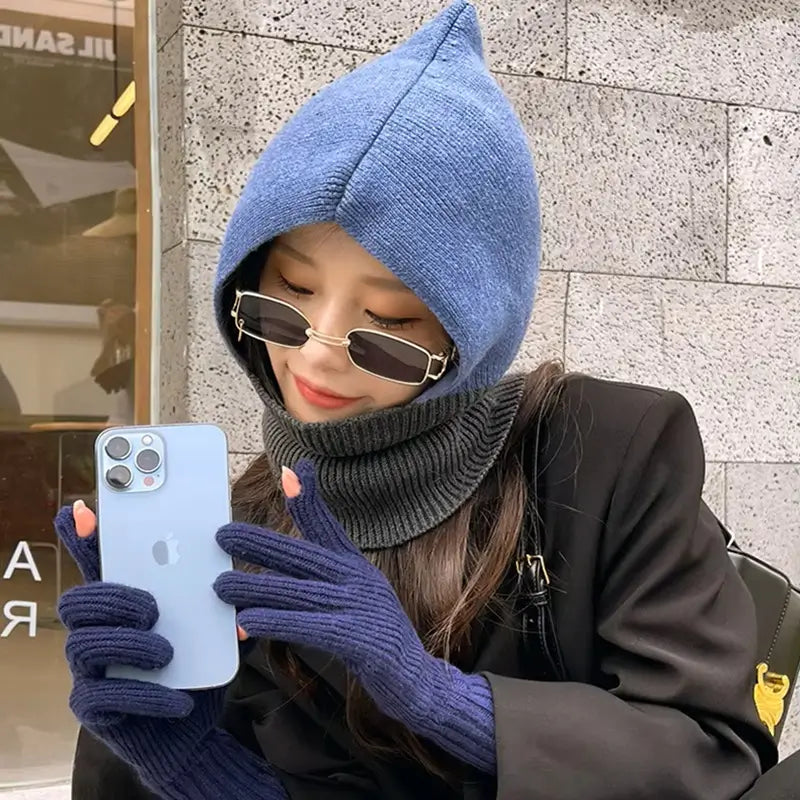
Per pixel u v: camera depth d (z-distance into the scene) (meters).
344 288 0.96
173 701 0.83
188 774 0.93
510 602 1.06
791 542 2.45
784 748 2.37
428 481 1.04
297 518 0.90
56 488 2.32
